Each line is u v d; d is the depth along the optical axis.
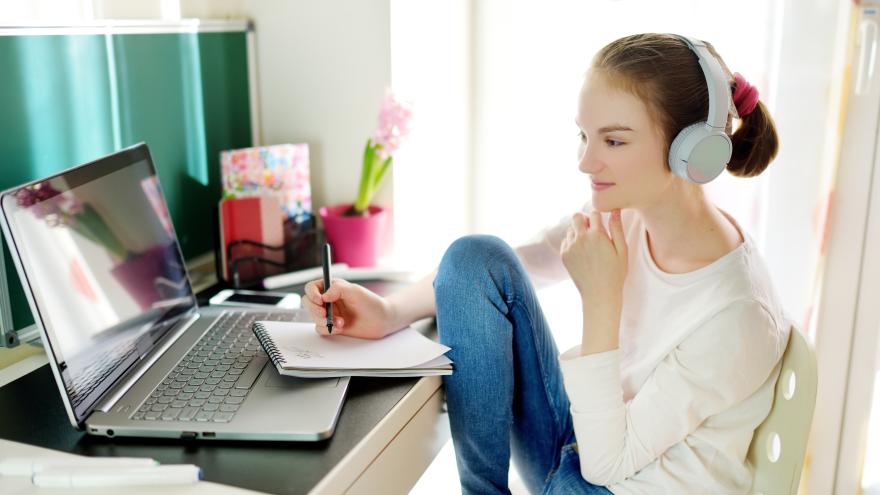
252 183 1.59
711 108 1.01
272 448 0.94
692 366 1.05
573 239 1.13
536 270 1.40
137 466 0.87
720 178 1.81
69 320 0.97
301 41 1.73
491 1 1.97
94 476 0.85
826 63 1.68
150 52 1.48
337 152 1.76
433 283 1.27
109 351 1.04
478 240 1.24
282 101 1.78
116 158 1.19
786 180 1.76
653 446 1.07
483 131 2.07
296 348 1.15
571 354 1.21
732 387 1.04
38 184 0.97
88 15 1.40
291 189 1.65
